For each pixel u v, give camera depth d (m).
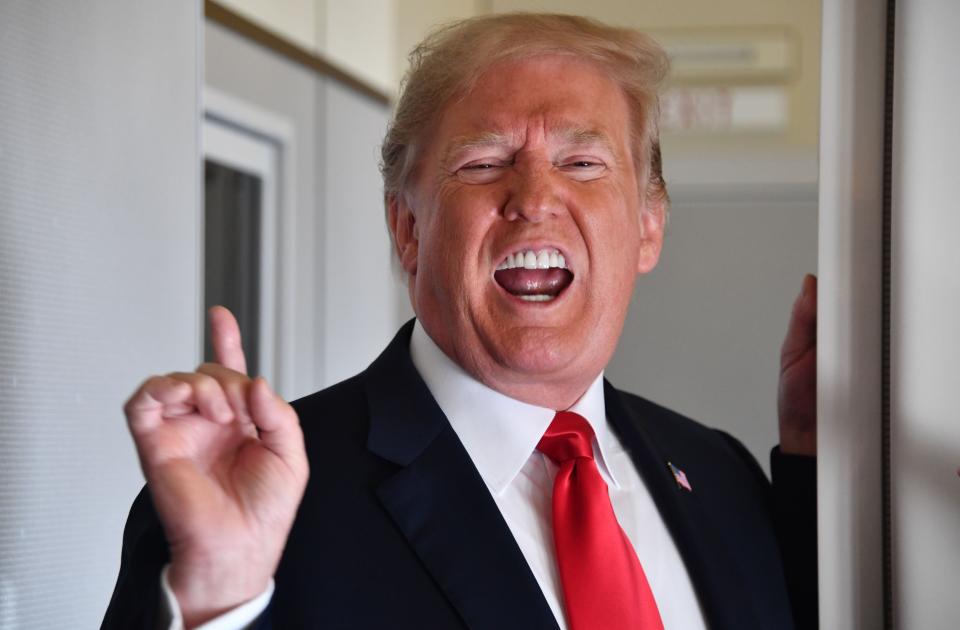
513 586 1.10
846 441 1.25
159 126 1.51
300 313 2.44
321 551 1.12
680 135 2.03
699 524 1.30
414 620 1.08
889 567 1.24
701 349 2.01
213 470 0.94
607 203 1.21
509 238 1.18
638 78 1.29
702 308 2.02
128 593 1.04
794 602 1.37
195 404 0.93
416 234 1.32
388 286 2.78
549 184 1.18
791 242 2.00
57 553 1.34
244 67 2.21
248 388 0.93
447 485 1.16
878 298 1.25
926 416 1.22
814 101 2.01
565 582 1.15
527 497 1.23
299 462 0.95
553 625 1.09
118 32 1.44
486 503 1.15
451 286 1.21
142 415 0.91
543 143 1.21
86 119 1.38
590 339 1.21
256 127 2.27
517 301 1.19
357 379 1.31
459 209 1.20
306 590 1.09
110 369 1.42
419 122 1.27
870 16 1.25
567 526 1.18
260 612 0.93
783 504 1.41
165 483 0.91
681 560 1.27
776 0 2.00
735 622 1.23
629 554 1.18
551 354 1.18
